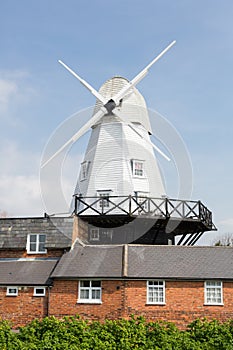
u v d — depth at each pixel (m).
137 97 36.88
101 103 36.31
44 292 27.14
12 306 27.31
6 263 29.75
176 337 19.67
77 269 27.06
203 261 27.12
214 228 35.56
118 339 19.48
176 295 25.81
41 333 20.03
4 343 18.89
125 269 26.30
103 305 25.94
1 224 31.73
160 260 27.27
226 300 25.64
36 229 31.12
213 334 19.95
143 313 25.64
